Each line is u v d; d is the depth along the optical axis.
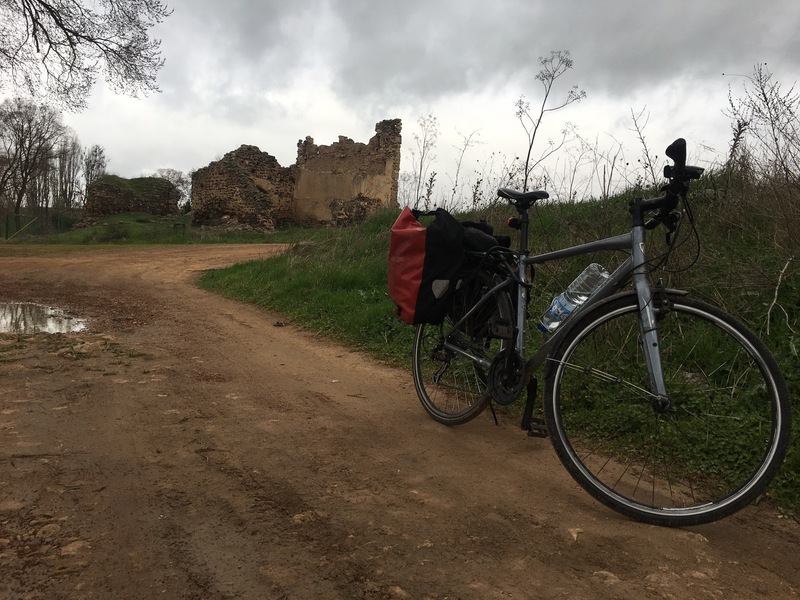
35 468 2.67
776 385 2.20
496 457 2.98
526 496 2.55
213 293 9.38
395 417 3.58
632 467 2.80
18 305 7.89
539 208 7.25
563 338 2.57
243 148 34.50
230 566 1.96
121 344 5.41
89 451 2.90
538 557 2.06
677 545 2.15
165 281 10.91
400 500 2.47
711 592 1.87
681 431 2.80
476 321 3.25
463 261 3.18
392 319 6.00
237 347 5.48
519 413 3.63
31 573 1.88
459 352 3.34
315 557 2.02
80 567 1.92
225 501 2.42
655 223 2.57
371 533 2.19
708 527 2.32
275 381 4.34
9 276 11.23
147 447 2.98
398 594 1.83
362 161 34.25
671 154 2.37
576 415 3.18
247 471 2.72
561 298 2.81
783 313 4.23
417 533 2.20
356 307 6.71
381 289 7.65
